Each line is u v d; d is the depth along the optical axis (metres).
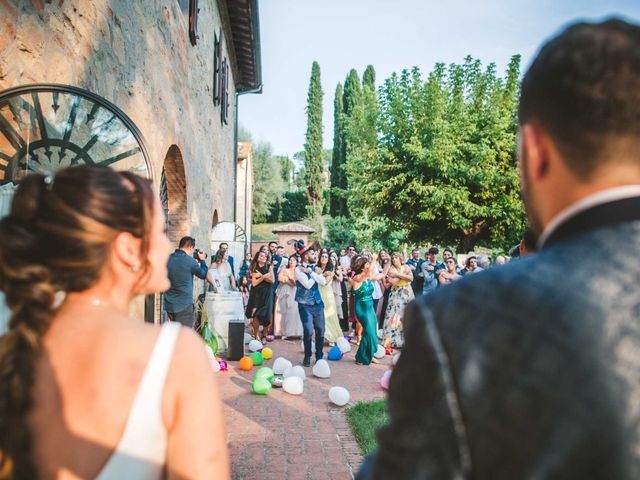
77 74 3.99
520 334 0.59
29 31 3.26
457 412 0.60
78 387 0.90
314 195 46.66
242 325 7.48
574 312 0.58
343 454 3.90
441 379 0.61
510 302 0.62
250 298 9.61
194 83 9.17
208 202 11.13
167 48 6.96
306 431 4.42
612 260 0.60
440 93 17.83
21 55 3.17
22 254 0.93
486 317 0.62
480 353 0.61
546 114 0.67
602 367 0.54
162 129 6.68
